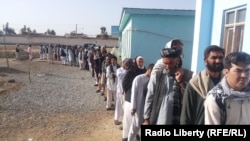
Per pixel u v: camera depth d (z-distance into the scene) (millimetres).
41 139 5742
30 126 6562
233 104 2180
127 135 4953
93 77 15422
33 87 11836
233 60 2133
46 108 8273
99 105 8742
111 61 7871
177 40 3457
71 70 19266
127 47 15625
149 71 4441
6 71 17594
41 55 28688
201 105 2473
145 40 13086
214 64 2525
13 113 7629
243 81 2129
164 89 3158
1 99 9258
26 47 49781
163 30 13031
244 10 6008
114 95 7973
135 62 4988
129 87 4871
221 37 7020
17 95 10008
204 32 7641
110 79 7883
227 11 6734
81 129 6398
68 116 7465
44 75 16125
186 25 13008
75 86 12391
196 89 2510
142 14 12844
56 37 57625
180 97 3082
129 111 4863
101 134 6062
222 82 2266
